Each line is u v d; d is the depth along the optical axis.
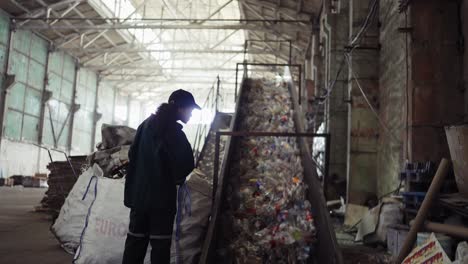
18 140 19.03
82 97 26.30
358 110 8.17
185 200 3.83
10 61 18.38
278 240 4.08
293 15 17.03
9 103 18.38
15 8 18.06
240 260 3.86
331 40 11.16
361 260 4.35
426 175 4.61
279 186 5.43
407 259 3.16
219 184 4.53
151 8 26.09
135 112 36.81
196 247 3.75
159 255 2.84
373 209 5.45
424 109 5.19
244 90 11.62
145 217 2.95
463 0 5.12
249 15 20.36
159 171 2.89
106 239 3.65
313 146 13.38
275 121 9.15
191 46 30.47
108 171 4.92
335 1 12.56
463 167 3.90
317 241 4.21
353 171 8.09
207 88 35.19
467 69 5.02
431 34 5.26
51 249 4.44
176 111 3.01
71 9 19.38
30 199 10.94
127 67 26.75
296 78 24.62
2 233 5.45
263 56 25.88
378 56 8.18
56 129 22.88
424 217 3.52
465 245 2.96
